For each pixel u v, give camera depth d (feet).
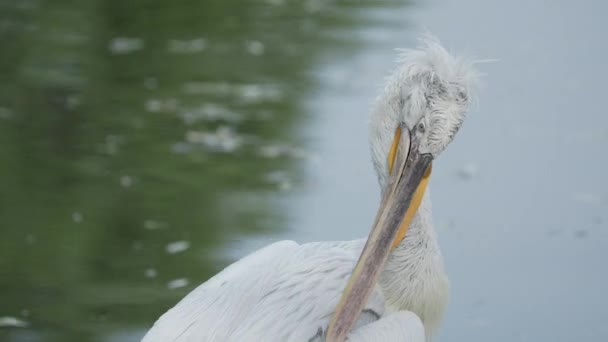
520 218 41.96
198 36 59.26
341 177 44.62
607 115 50.67
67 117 49.47
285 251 26.48
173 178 44.57
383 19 62.03
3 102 50.93
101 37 58.85
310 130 48.60
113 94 51.93
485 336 34.45
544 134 48.98
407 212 25.35
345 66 54.54
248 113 49.93
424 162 24.76
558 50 58.13
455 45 57.62
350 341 23.77
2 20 60.75
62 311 35.40
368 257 24.49
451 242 40.34
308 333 24.23
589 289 37.11
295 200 42.88
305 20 62.03
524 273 38.19
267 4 65.05
